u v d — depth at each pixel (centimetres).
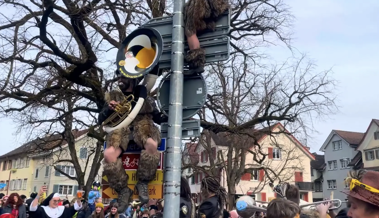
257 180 3600
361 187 205
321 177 4912
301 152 3922
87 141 1809
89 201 670
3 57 877
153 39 328
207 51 318
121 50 340
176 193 282
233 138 1991
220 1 311
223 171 2844
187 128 308
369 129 4103
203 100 310
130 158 324
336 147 4712
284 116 1295
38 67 964
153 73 340
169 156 290
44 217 632
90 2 770
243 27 1269
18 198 730
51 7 789
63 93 1055
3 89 910
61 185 4141
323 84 1339
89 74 1077
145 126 315
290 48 1333
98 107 1051
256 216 496
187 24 315
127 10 816
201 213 378
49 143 1764
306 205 416
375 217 201
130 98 332
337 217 357
